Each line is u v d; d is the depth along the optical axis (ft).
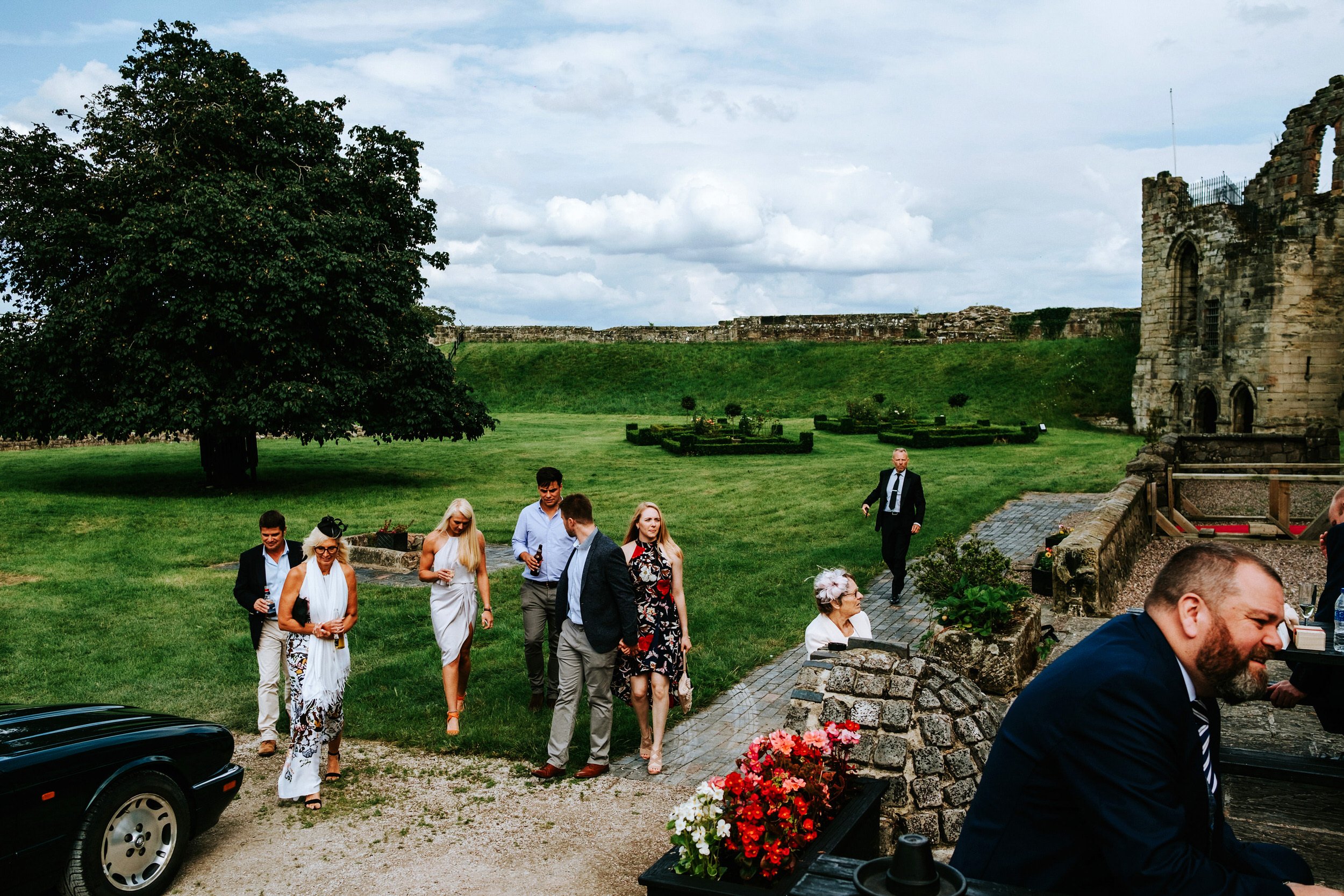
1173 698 7.41
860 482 82.84
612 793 20.90
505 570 48.83
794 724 17.67
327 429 78.48
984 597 26.50
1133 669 7.38
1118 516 41.52
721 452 111.65
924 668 17.85
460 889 16.58
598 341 223.51
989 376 171.94
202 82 78.13
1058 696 7.60
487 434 139.85
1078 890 7.57
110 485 85.30
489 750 23.93
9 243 78.02
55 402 75.51
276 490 82.99
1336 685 13.46
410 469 99.76
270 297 74.95
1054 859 7.61
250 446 87.61
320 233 79.30
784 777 12.77
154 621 38.83
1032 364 171.73
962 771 16.57
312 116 85.40
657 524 22.85
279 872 17.43
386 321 85.76
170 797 16.98
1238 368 126.11
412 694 28.84
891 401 169.99
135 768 16.40
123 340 74.54
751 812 11.99
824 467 96.07
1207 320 133.69
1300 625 13.69
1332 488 71.36
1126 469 56.03
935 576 30.04
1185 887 6.71
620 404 189.47
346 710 27.35
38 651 34.37
